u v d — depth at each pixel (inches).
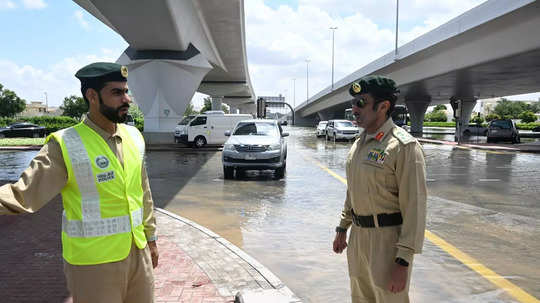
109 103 83.0
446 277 179.8
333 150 900.0
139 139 95.7
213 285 163.5
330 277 182.4
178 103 1048.8
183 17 834.2
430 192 387.9
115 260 83.1
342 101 2150.6
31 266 189.5
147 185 98.7
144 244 90.0
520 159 697.0
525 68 947.3
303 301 158.2
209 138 905.5
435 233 247.3
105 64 83.3
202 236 233.0
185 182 450.3
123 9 708.7
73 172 79.7
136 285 90.1
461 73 1039.0
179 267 183.5
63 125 1560.0
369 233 97.4
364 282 104.2
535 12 689.0
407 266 89.6
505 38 784.3
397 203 95.0
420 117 1946.4
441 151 866.1
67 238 82.4
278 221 281.0
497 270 188.1
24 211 74.0
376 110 96.1
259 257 208.5
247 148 464.1
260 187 419.2
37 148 932.6
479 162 650.2
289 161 673.6
